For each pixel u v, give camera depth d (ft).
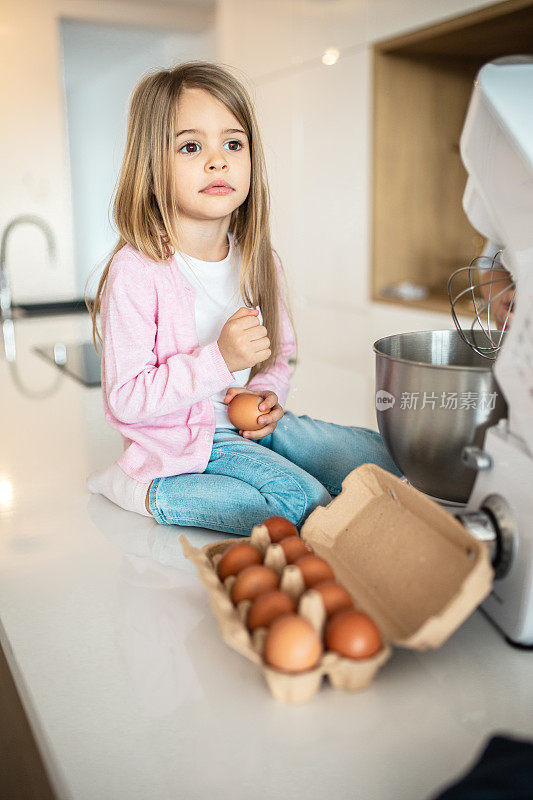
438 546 2.15
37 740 1.97
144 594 2.72
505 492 2.17
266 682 2.13
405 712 1.95
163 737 1.90
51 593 2.74
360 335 11.64
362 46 10.67
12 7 12.12
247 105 3.75
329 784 1.72
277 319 4.28
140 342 3.50
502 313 3.46
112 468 3.65
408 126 10.91
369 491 2.60
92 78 18.99
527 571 2.08
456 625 1.86
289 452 3.80
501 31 9.18
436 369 2.44
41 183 12.80
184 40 15.17
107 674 2.20
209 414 3.61
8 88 12.34
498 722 1.91
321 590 2.04
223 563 2.26
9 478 4.07
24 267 12.91
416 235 11.43
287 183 13.03
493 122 2.29
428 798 1.66
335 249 12.10
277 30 12.50
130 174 3.65
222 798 1.69
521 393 2.08
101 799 1.70
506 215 2.32
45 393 5.98
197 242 3.92
